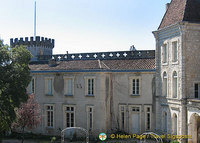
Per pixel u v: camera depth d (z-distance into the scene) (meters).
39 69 36.34
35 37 44.53
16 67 27.39
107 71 32.97
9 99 27.39
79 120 33.88
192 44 26.75
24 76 27.50
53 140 31.80
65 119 34.72
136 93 33.44
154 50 34.72
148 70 32.44
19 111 30.53
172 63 28.38
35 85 36.53
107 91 33.34
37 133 35.97
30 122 30.80
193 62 26.77
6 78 26.55
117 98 33.94
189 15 27.23
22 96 27.61
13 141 32.59
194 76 26.75
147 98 32.72
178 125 26.98
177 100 27.20
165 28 29.23
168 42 29.27
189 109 25.50
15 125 30.61
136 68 33.19
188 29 26.64
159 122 31.39
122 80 33.81
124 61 35.28
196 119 25.44
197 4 28.25
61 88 35.09
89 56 37.53
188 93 26.50
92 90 33.56
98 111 32.81
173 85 28.39
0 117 27.64
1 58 26.47
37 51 44.34
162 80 30.64
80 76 34.00
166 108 29.62
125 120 33.47
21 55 28.05
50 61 37.06
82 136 33.47
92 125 33.00
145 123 32.66
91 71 33.09
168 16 30.50
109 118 33.62
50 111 35.75
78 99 34.03
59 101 35.12
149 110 32.66
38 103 35.12
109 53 36.62
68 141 32.22
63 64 36.56
